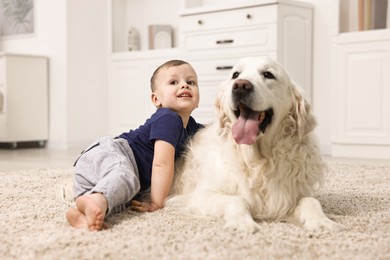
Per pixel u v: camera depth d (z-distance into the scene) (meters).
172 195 1.71
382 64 3.80
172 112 1.74
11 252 1.13
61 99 5.23
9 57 5.00
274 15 3.96
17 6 5.63
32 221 1.46
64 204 1.74
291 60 4.11
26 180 2.40
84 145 5.36
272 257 1.08
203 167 1.63
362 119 3.91
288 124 1.56
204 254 1.10
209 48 4.38
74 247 1.17
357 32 3.92
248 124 1.48
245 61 1.59
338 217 1.51
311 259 1.07
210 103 4.38
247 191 1.50
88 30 5.36
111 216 1.52
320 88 4.30
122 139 1.72
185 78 1.83
